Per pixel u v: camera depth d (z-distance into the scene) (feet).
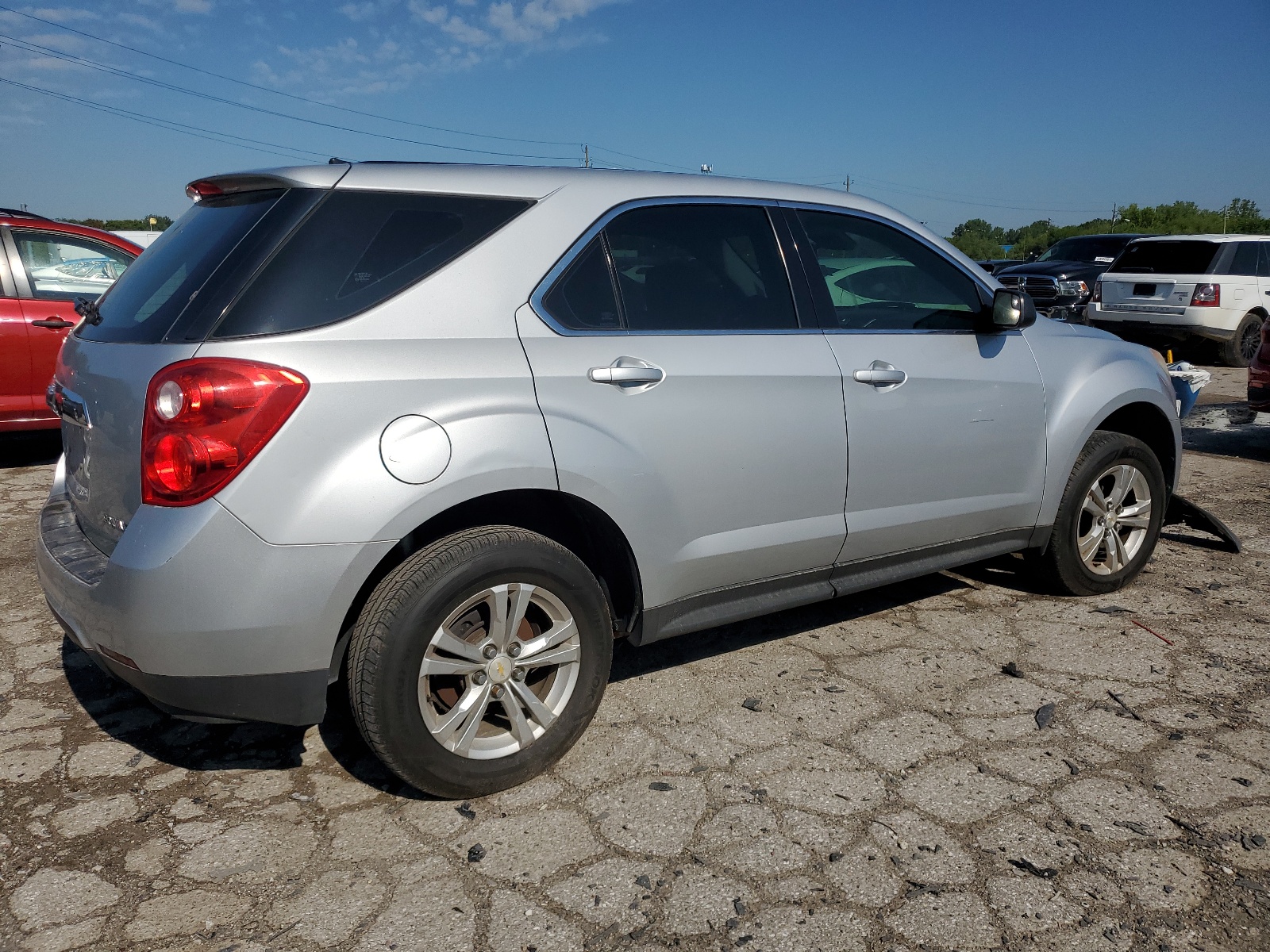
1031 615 13.51
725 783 9.20
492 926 7.23
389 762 8.33
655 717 10.52
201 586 7.50
